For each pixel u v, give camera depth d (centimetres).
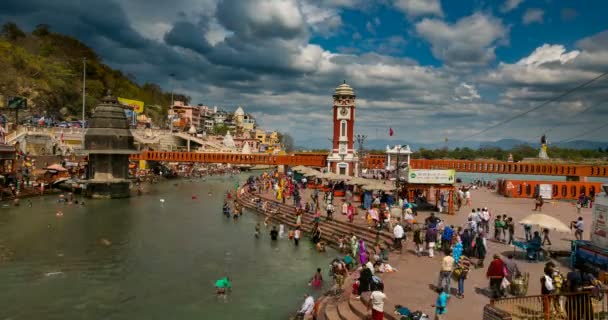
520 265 2161
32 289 2391
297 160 8856
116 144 6141
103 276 2638
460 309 1603
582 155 14488
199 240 3628
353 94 6662
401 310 1541
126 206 5516
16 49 10481
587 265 1955
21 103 7725
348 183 4759
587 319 1320
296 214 4234
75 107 11225
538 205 4138
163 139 11769
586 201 4503
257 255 3142
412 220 3102
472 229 2508
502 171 8269
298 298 2281
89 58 14588
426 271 2159
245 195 6091
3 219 4281
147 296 2302
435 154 16162
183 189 7944
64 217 4534
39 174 6234
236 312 2081
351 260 2584
